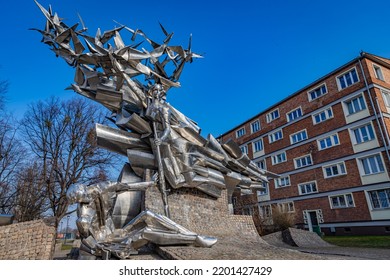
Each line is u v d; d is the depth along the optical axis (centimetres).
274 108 3312
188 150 1149
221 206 1292
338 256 1052
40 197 2127
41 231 862
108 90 1055
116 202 990
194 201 1181
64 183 2036
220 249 843
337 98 2541
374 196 2173
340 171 2441
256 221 2167
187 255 719
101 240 729
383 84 2306
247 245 1044
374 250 1337
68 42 1003
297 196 2806
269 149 3288
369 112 2258
